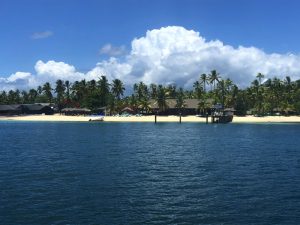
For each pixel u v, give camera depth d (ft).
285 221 79.30
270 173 135.74
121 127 453.99
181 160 170.30
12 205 90.63
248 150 213.25
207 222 78.69
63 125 507.30
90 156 183.83
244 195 101.35
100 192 104.63
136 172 137.49
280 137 309.42
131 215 83.15
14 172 136.98
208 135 329.52
